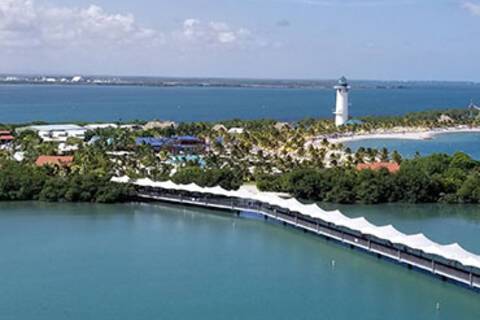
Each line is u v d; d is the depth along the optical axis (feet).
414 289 270.46
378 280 282.15
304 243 344.69
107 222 386.73
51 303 250.78
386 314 242.37
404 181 438.40
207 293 263.49
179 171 479.41
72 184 440.04
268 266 301.84
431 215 410.31
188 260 310.04
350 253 325.21
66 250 324.19
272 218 395.55
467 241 352.90
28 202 437.17
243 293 264.11
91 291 264.52
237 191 422.41
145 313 241.35
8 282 274.57
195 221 393.91
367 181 440.86
